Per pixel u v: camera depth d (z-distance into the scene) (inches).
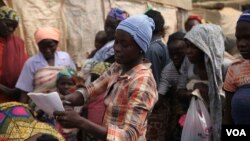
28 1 236.1
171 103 189.5
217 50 158.4
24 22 234.1
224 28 371.2
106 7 268.4
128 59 106.8
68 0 250.2
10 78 194.7
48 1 243.4
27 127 96.3
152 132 191.8
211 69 157.5
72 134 172.4
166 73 189.5
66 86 174.9
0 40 195.9
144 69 106.7
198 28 159.9
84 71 195.0
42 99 99.6
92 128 100.1
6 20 193.9
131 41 105.4
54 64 192.5
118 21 193.9
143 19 107.7
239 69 133.0
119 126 106.2
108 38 197.8
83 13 253.9
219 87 159.2
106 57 190.5
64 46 249.3
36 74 187.5
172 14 318.0
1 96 192.4
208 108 160.7
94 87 116.0
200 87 161.2
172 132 185.6
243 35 126.6
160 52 195.3
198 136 158.1
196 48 159.2
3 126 95.8
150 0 299.3
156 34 200.4
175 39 186.7
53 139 87.8
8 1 231.1
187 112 161.8
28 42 235.0
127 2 284.2
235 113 132.2
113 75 113.0
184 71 179.5
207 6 392.2
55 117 100.7
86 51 255.9
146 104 103.4
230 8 401.1
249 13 127.8
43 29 192.7
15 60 196.2
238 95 130.6
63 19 248.8
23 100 189.9
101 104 177.5
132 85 105.1
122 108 106.3
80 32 252.8
